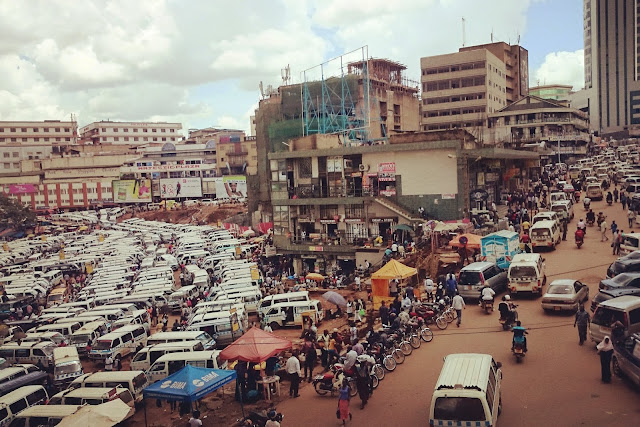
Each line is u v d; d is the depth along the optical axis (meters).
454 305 26.83
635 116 185.50
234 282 47.34
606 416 16.34
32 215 123.25
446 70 117.56
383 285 33.81
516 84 138.38
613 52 187.12
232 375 20.72
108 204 142.25
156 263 69.12
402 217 52.69
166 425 22.23
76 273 72.00
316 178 58.69
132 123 197.62
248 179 94.38
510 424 16.44
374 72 112.75
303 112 87.88
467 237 39.28
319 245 57.41
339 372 21.88
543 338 23.55
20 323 45.47
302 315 34.75
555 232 41.09
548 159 105.94
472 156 49.88
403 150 52.41
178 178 136.88
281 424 19.39
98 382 25.20
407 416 18.27
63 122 188.75
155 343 31.91
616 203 58.62
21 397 24.67
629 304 20.69
